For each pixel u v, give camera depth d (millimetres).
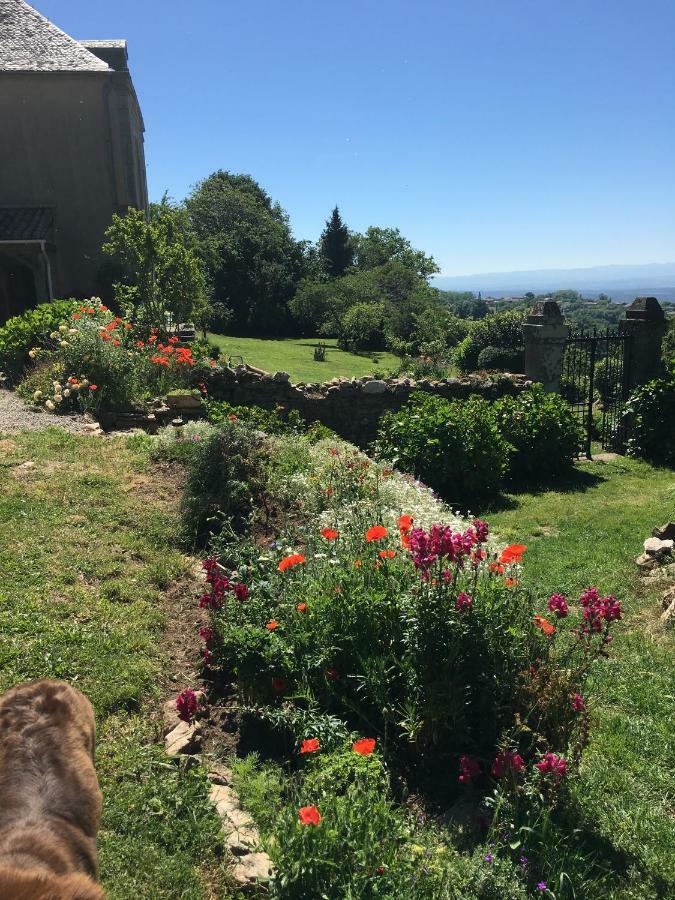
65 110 22812
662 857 3307
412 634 3947
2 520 6066
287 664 4023
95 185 23438
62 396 10523
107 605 4898
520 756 3537
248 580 4984
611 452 13953
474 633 3938
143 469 7844
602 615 3953
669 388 12945
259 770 3682
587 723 3750
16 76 22328
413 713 3801
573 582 6793
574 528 8844
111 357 11000
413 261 73938
